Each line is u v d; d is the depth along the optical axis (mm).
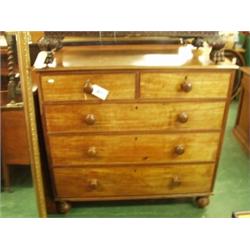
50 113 1571
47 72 1473
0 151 1763
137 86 1524
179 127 1644
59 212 1852
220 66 1511
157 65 1492
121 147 1679
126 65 1488
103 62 1548
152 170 1757
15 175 1838
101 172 1745
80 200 1829
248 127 2395
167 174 1776
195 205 1927
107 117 1592
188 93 1560
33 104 1521
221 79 1546
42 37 1534
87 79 1498
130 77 1503
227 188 2043
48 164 1720
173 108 1592
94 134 1635
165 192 1831
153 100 1562
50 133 1623
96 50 1789
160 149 1699
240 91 2516
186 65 1507
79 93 1527
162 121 1621
